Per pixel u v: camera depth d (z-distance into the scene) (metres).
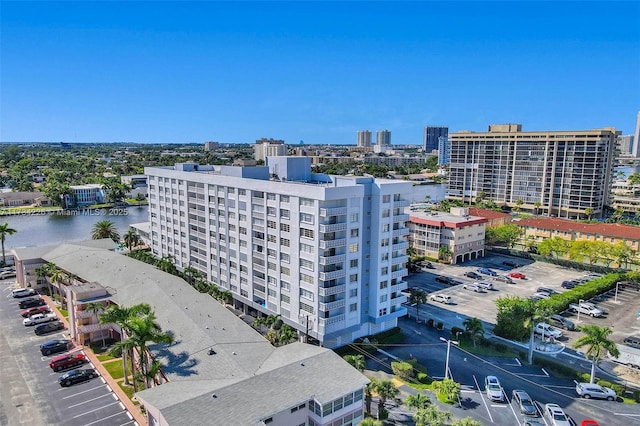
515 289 109.75
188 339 60.25
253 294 87.31
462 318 90.75
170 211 115.06
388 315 80.50
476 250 140.38
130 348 54.03
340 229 71.44
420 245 140.25
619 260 125.19
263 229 82.19
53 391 60.34
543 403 60.28
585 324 87.69
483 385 64.88
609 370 70.06
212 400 44.00
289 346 59.97
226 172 97.94
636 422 56.12
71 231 184.00
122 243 144.75
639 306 98.06
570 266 130.38
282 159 96.06
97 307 71.69
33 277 101.25
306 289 73.94
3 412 55.38
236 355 55.53
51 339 76.19
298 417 46.81
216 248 97.25
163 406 42.56
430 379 66.44
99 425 53.03
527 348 77.25
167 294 75.56
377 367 69.94
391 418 55.62
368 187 76.38
